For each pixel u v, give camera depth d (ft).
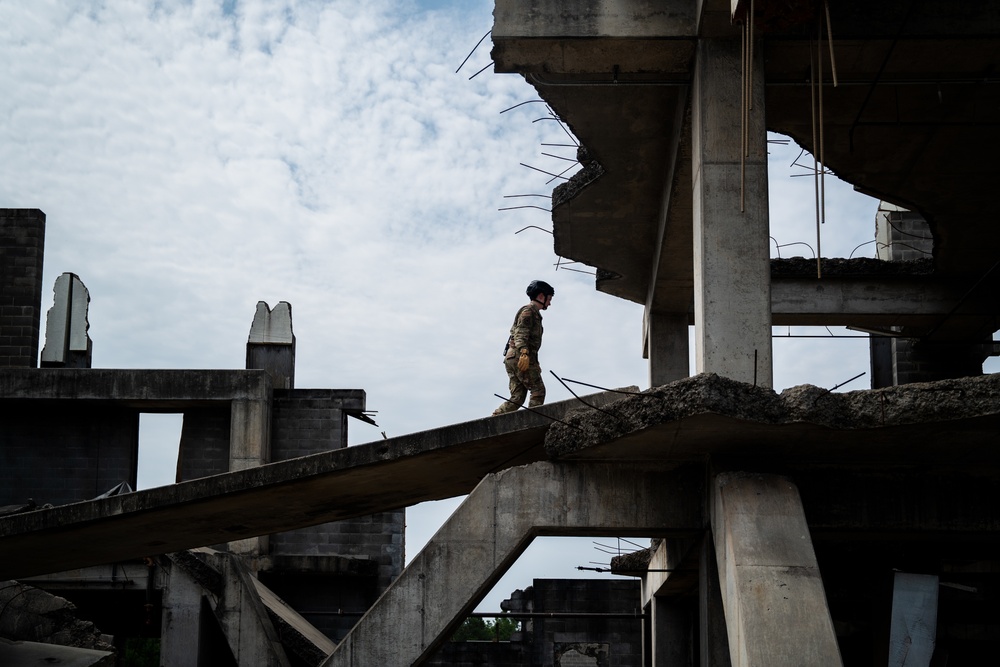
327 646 70.33
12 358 82.17
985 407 32.53
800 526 34.32
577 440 37.70
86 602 71.05
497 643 90.58
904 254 70.49
